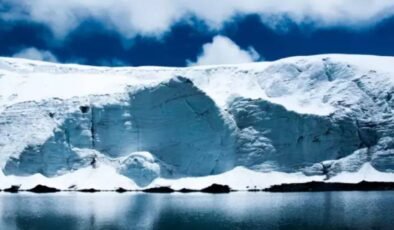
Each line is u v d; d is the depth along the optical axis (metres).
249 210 105.06
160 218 96.06
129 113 157.50
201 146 153.38
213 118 154.00
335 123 153.12
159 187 147.50
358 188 145.75
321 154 152.50
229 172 152.25
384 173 149.50
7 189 147.88
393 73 163.75
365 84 161.75
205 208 108.75
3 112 163.75
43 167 152.88
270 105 156.25
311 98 162.88
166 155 154.38
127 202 120.00
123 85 171.62
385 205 110.06
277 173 151.50
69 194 141.00
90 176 151.50
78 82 182.00
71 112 157.00
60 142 154.00
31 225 89.50
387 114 155.12
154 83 156.88
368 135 154.25
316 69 168.62
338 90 161.88
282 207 108.62
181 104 154.62
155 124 156.00
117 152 156.00
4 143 158.88
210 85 175.38
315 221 91.00
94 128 157.38
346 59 170.62
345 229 83.31
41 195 138.12
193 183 149.25
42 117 159.00
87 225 89.44
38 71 197.38
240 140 155.62
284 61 173.62
